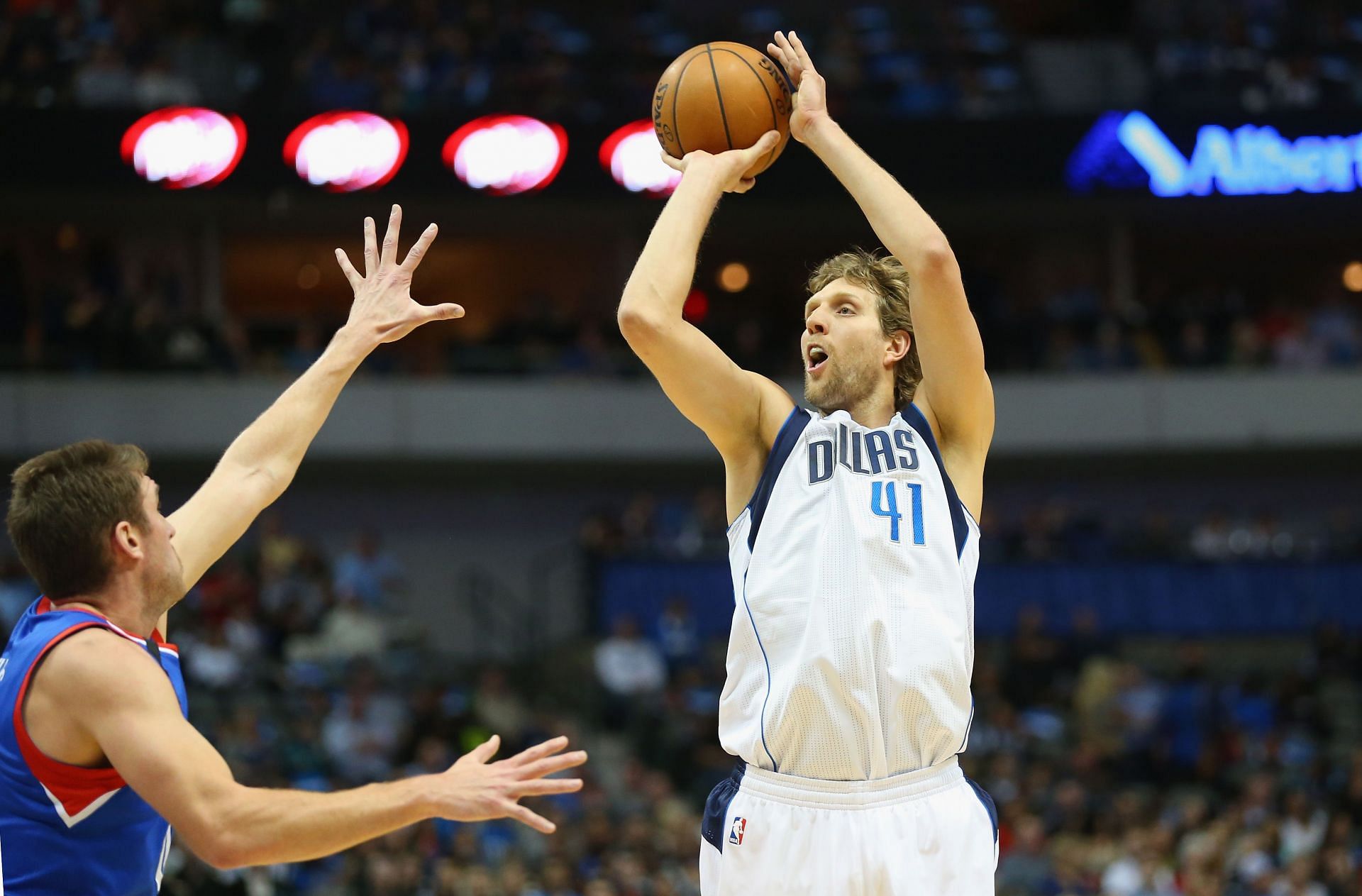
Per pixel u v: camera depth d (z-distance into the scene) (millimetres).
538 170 18453
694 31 21781
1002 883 11578
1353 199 19219
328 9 20375
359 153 18219
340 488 19906
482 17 20531
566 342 20109
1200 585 17172
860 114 19500
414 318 3561
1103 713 15055
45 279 19859
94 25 19281
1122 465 20109
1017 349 20094
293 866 10805
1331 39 20562
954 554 3119
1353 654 16062
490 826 11969
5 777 2799
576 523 20359
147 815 2896
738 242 21078
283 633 15164
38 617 2912
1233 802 13586
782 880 3035
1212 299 21375
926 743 3049
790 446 3186
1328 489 20391
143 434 18281
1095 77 21047
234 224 20062
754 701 3098
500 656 18953
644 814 12516
